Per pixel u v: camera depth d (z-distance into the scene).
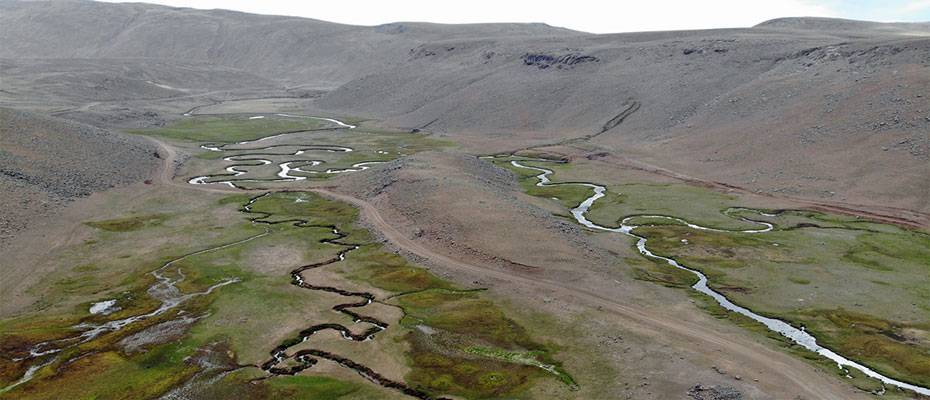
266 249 77.75
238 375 47.09
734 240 81.25
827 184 101.25
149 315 58.19
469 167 115.00
